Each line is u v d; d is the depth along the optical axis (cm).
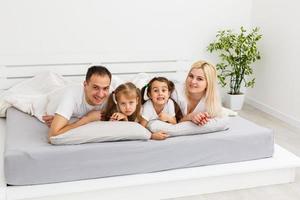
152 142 242
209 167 253
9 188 219
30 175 222
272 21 401
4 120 315
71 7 366
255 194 250
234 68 409
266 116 405
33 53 366
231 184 254
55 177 226
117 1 378
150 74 397
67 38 372
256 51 402
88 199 227
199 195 247
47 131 260
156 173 242
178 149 246
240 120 291
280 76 396
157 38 399
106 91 250
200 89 260
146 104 262
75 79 371
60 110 246
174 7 396
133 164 238
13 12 353
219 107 268
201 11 407
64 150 226
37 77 342
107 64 383
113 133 238
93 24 376
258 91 432
